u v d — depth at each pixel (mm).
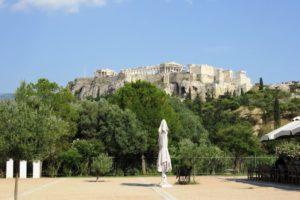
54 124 16234
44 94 46219
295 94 136125
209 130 73875
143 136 46906
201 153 37875
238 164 47156
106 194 21828
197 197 19672
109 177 41875
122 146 45719
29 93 44312
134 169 47562
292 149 38656
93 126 47500
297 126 24953
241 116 105688
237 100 119688
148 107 51312
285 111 105688
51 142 16094
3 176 40656
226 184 28766
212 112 102750
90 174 45062
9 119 15320
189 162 36625
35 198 19781
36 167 40812
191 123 60969
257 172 33250
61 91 47844
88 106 48562
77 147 44906
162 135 28000
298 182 26625
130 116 47250
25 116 15570
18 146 15148
